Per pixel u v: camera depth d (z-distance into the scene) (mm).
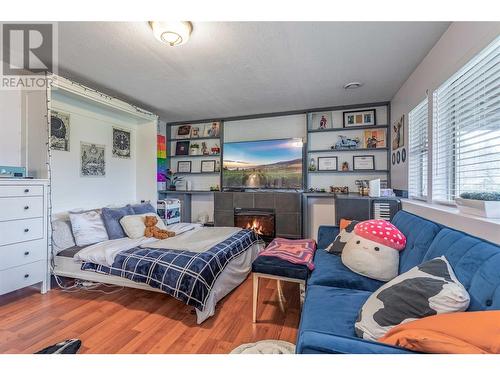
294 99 3686
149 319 1896
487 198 1319
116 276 2205
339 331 1086
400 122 3234
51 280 2613
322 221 4219
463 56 1705
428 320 797
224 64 2566
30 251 2264
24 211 2227
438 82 2096
